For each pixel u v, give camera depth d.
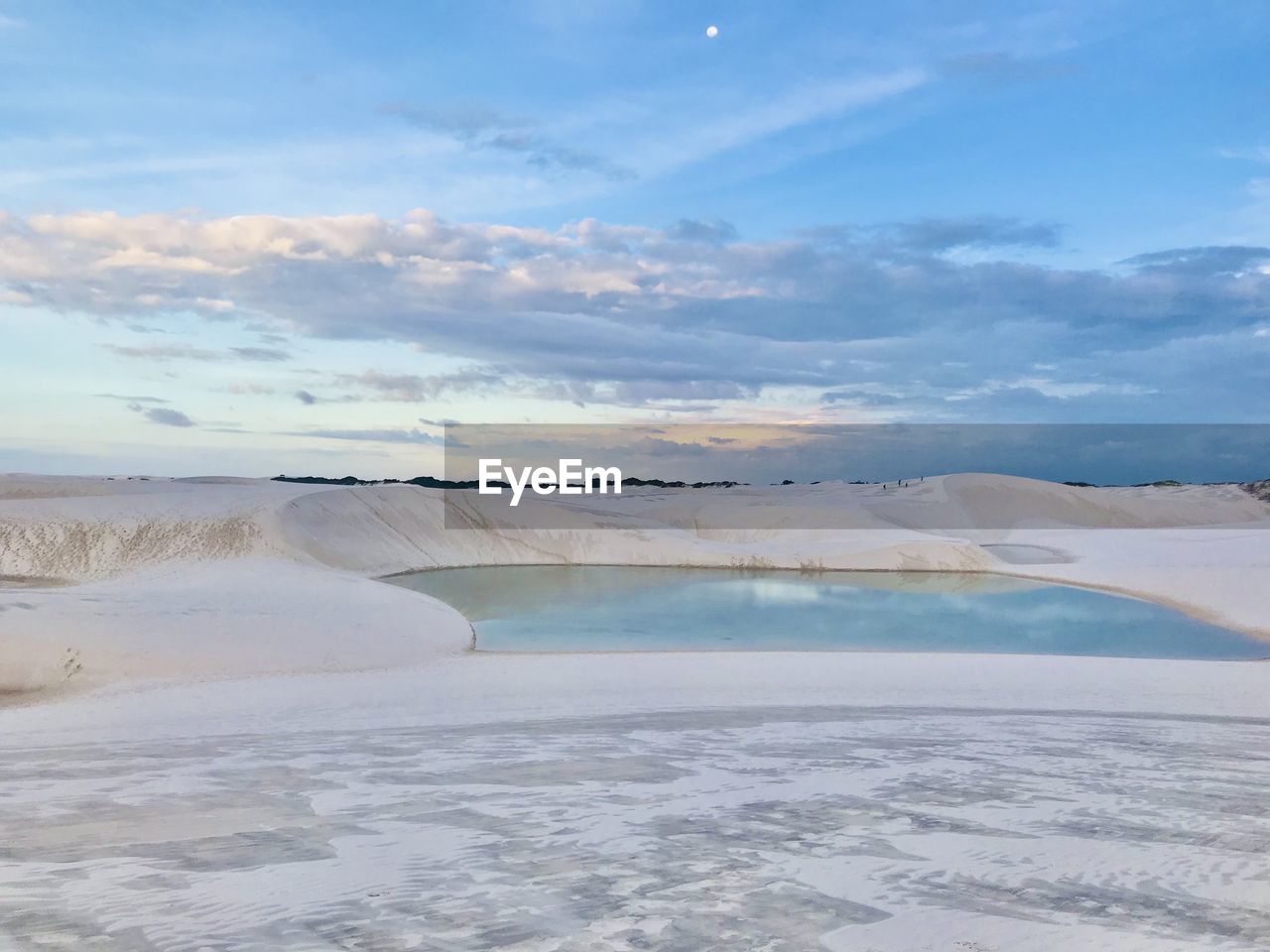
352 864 4.18
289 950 3.03
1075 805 5.95
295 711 12.14
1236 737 9.87
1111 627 27.38
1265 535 54.09
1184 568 39.34
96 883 3.77
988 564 44.97
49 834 4.76
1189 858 4.67
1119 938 3.44
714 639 24.44
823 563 46.88
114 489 51.34
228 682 15.91
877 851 4.68
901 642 24.41
